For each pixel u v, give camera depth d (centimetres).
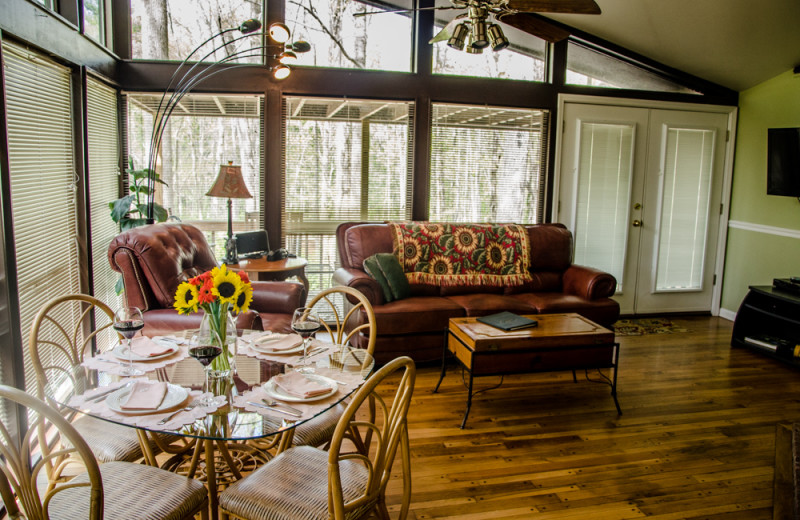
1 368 239
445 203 488
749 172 525
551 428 305
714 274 557
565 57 496
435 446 282
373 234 427
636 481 254
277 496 163
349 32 456
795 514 224
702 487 250
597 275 425
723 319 547
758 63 481
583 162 512
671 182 534
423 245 432
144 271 296
